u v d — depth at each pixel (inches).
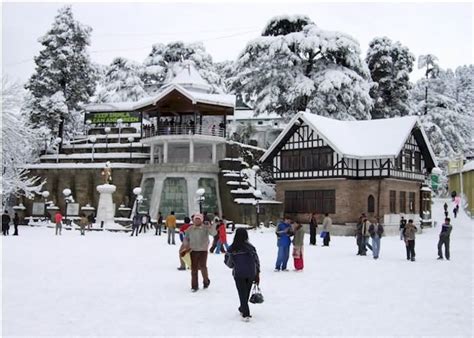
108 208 1727.4
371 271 723.4
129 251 948.6
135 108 2062.0
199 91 2326.5
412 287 584.4
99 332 365.4
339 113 2127.2
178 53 3166.8
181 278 619.8
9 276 614.9
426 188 2055.9
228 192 1879.9
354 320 414.6
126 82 2997.0
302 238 722.8
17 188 1867.6
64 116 2332.7
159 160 2059.5
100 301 474.3
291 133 1815.9
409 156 1807.3
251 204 1781.5
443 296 529.0
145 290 534.9
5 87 1690.5
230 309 447.5
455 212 2274.9
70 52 2381.9
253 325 392.5
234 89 2374.5
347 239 1461.6
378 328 389.4
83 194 2023.9
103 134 2444.6
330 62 2217.0
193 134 1916.8
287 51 2154.3
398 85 2532.0
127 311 434.9
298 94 2092.8
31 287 541.3
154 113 2142.0
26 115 2272.4
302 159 1792.6
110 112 2459.4
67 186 2042.3
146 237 1378.0
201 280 604.7
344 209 1684.3
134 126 2600.9
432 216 2300.7
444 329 390.6
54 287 543.2
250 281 412.5
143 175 1985.7
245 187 1913.1
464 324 408.2
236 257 412.8
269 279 636.7
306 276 664.4
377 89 2471.7
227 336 359.9
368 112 2217.0
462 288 581.3
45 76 2352.4
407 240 880.3
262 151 2247.8
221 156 2020.2
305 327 388.8
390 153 1636.3
